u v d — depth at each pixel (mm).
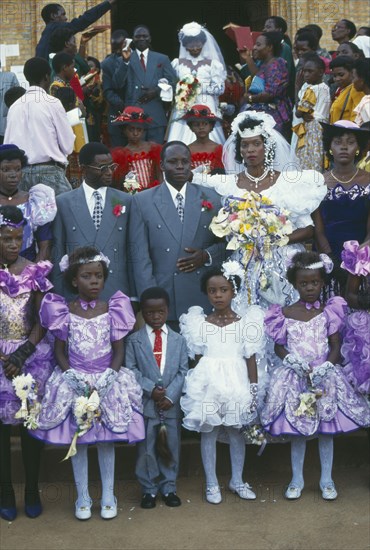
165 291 7023
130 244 7395
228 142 8188
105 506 6668
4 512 6676
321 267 6922
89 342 6676
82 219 7297
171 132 10703
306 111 9836
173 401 6812
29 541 6367
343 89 10070
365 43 11875
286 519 6629
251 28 14953
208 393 6789
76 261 6730
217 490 6891
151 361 6883
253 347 6887
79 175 9555
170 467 6875
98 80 11312
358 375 6902
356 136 7520
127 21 17938
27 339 6781
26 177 7988
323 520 6605
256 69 10703
